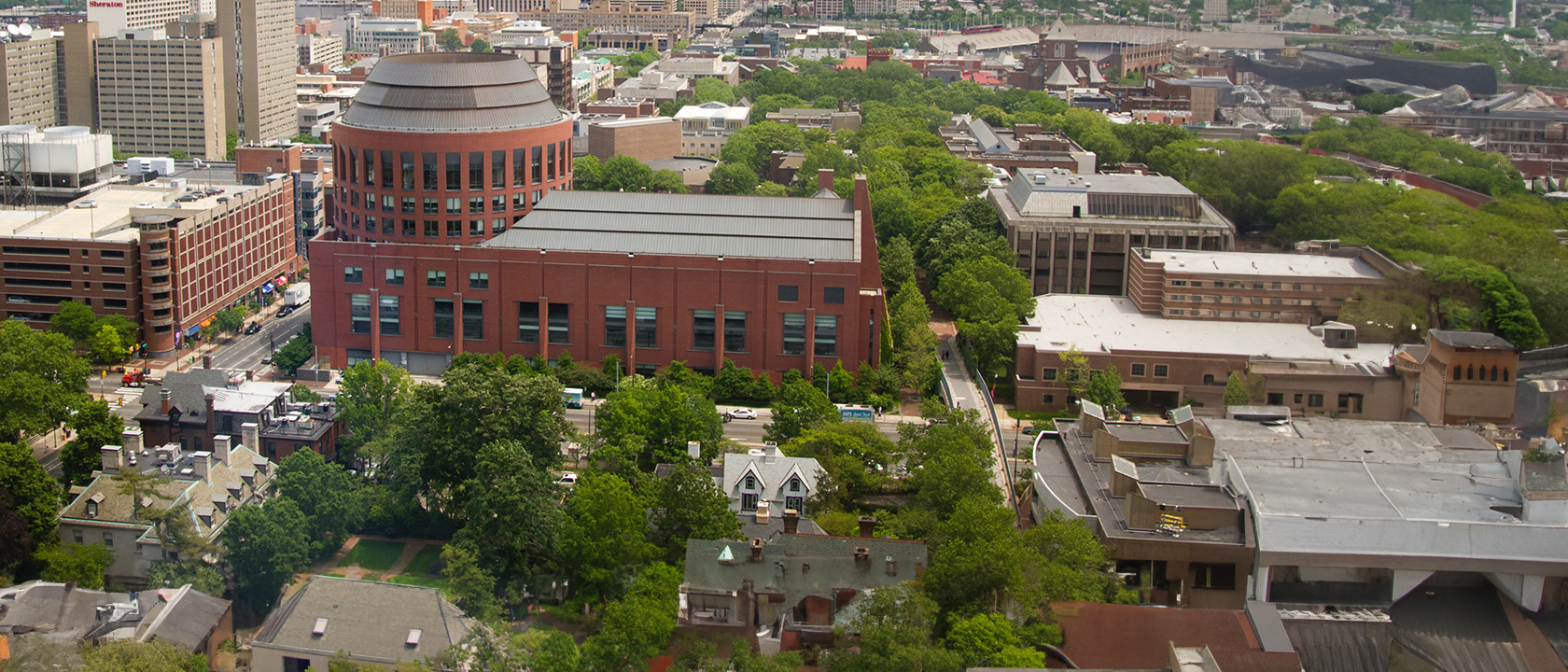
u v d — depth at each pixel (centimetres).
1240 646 15800
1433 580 17538
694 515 19662
